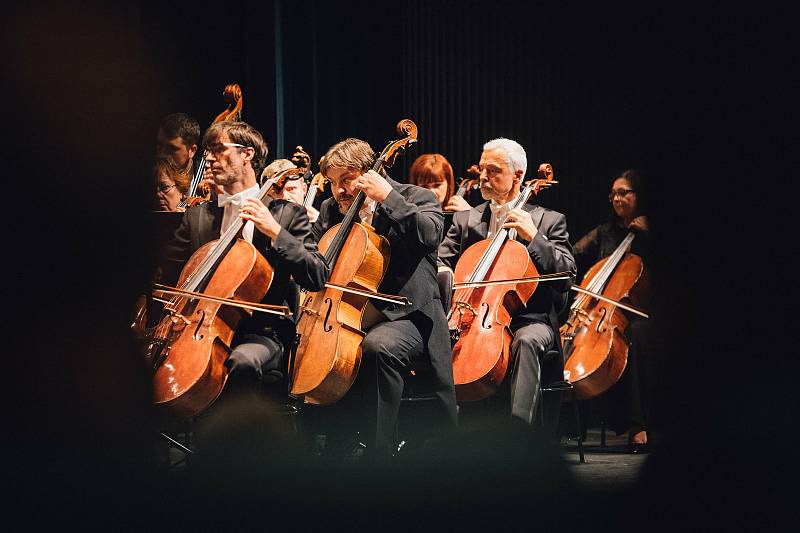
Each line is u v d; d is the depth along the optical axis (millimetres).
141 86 8719
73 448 4797
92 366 4859
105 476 4891
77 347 4805
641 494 5270
